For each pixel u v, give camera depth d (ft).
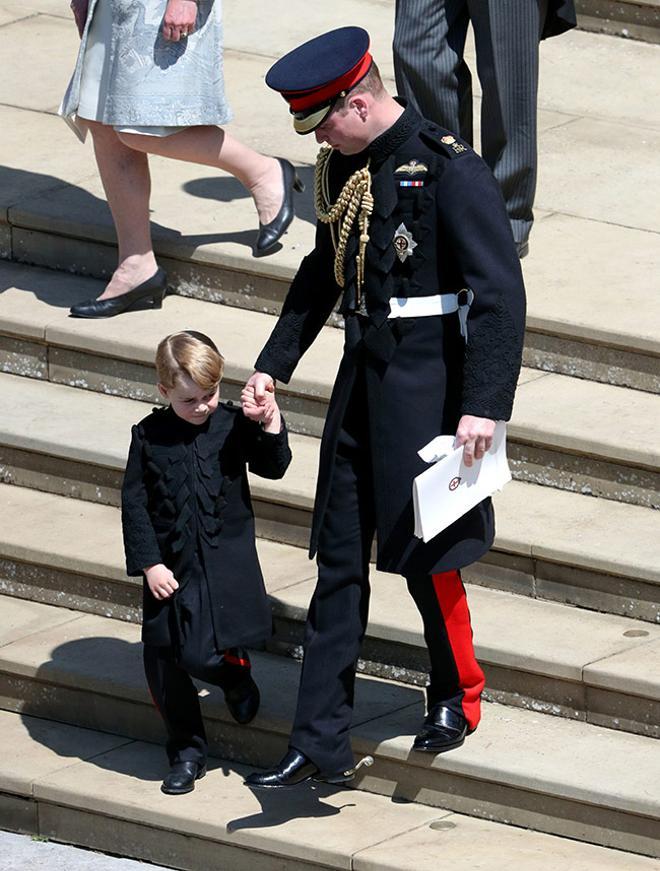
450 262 64.03
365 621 67.87
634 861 65.57
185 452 69.15
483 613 73.51
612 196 93.04
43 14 116.16
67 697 76.38
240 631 69.56
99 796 71.26
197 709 71.56
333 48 63.00
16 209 93.71
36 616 80.12
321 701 67.05
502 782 67.56
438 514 62.75
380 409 65.21
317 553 67.87
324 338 85.92
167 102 84.43
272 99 104.22
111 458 82.23
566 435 77.10
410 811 69.26
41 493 84.74
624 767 67.10
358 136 63.46
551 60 107.14
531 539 74.18
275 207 88.22
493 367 62.59
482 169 63.26
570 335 81.46
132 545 69.10
